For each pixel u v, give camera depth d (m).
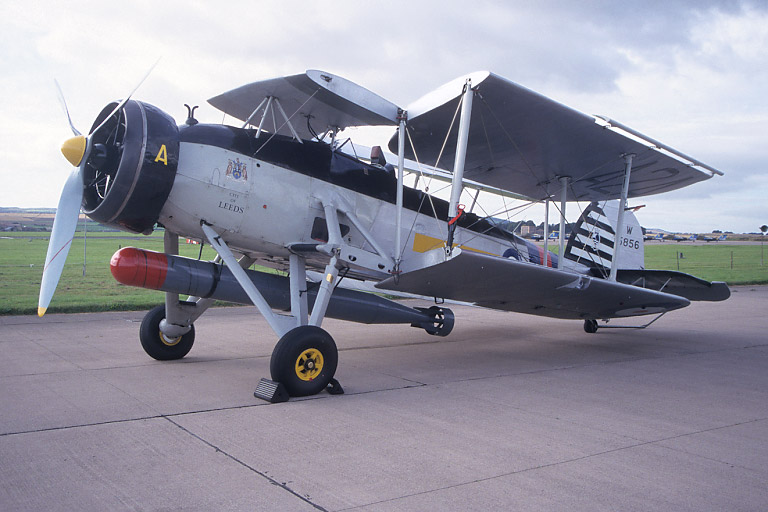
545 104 6.16
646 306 7.70
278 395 4.68
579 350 8.16
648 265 33.25
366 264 5.71
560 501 2.82
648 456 3.56
